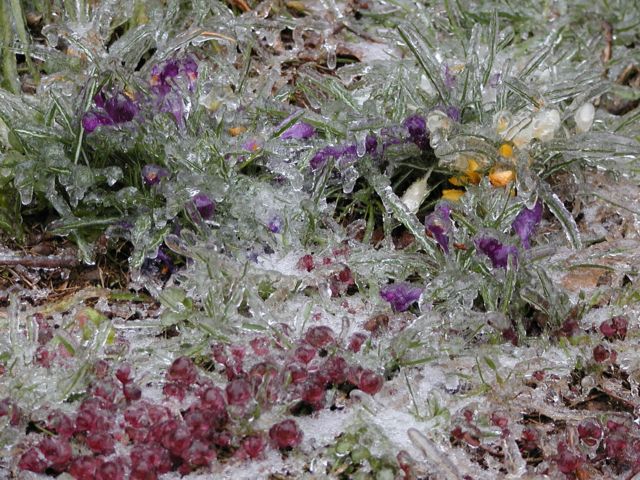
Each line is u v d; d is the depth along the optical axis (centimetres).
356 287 130
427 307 125
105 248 129
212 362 122
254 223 128
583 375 125
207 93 132
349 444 117
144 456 113
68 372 118
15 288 127
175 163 129
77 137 127
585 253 132
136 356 120
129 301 128
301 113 129
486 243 125
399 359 121
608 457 119
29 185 126
